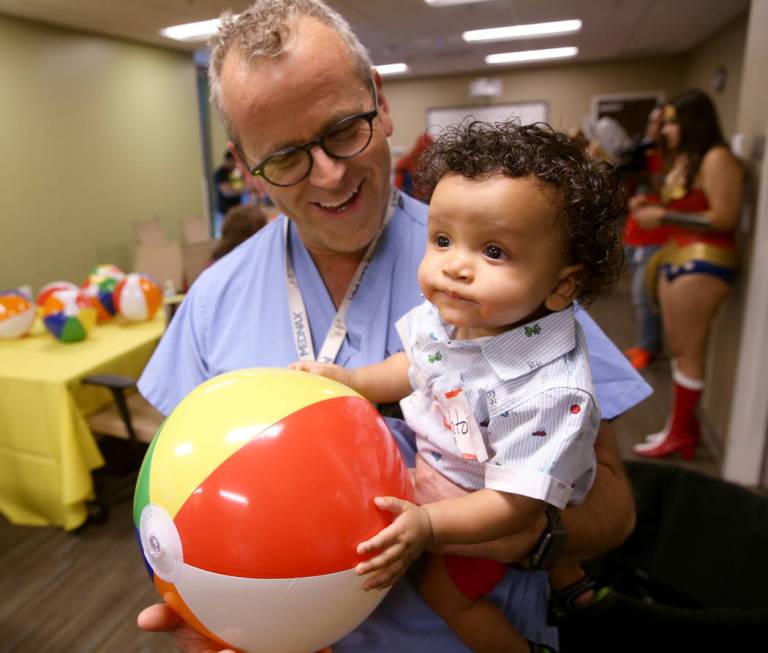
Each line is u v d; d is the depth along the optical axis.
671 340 2.64
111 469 2.78
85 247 5.67
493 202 0.57
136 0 4.43
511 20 5.77
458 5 5.09
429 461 0.75
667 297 2.58
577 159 0.62
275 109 0.73
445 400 0.70
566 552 0.75
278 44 0.72
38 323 2.74
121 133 6.03
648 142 2.68
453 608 0.79
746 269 2.43
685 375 2.64
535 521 0.66
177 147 6.93
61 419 2.09
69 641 1.86
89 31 5.51
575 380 0.64
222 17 0.82
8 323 2.43
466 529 0.61
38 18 4.90
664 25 6.27
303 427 0.57
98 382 2.12
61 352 2.37
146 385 1.06
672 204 2.48
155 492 0.57
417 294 0.91
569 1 5.12
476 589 0.78
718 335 2.88
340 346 0.91
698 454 2.78
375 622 0.78
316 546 0.53
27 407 2.14
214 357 0.97
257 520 0.52
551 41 7.04
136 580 2.11
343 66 0.75
